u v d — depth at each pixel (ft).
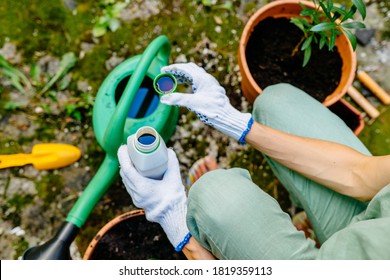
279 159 3.75
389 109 5.33
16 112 5.19
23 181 5.08
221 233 3.15
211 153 5.24
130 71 4.56
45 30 5.33
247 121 3.81
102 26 5.33
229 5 5.44
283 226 3.13
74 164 5.16
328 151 3.56
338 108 4.92
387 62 5.44
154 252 4.57
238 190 3.20
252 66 4.74
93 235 5.04
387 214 2.82
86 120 5.23
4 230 4.99
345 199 3.71
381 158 3.31
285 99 3.97
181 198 3.84
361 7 3.56
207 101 3.83
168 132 4.94
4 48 5.28
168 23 5.41
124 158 3.86
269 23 4.75
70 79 5.28
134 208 5.11
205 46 5.40
